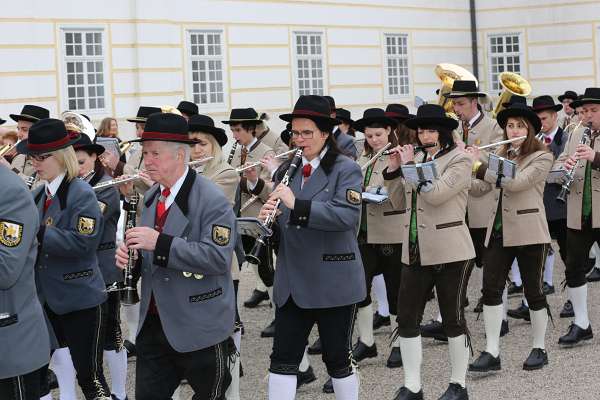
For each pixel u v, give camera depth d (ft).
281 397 18.86
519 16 87.92
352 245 19.27
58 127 19.79
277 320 19.33
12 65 59.16
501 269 25.34
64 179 20.01
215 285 16.69
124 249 16.90
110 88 63.52
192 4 67.82
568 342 27.81
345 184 18.83
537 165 24.95
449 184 21.59
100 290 20.67
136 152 33.30
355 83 78.95
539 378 24.61
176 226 16.49
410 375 22.41
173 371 17.06
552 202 33.17
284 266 19.19
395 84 82.58
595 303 33.37
